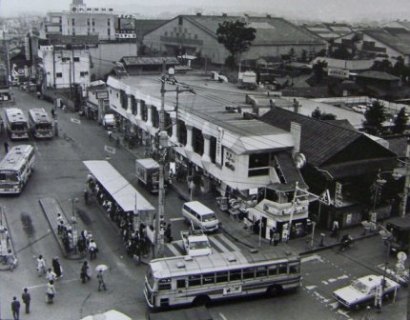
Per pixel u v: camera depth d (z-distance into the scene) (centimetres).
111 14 15175
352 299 3116
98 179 4650
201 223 4109
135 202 4009
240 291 3161
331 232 4250
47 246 3869
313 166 4366
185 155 5428
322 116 6122
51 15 15062
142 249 3719
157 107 6050
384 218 4550
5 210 4538
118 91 7350
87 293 3231
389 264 3750
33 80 11481
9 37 18725
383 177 4506
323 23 17988
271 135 4403
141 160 5338
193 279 3044
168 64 10269
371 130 6209
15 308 2844
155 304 2992
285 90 8950
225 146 4581
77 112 8712
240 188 4456
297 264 3278
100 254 3778
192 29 13462
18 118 6875
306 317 3055
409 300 2738
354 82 9638
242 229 4309
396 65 10375
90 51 10906
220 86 7512
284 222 4044
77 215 4459
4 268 3484
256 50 13188
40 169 5709
